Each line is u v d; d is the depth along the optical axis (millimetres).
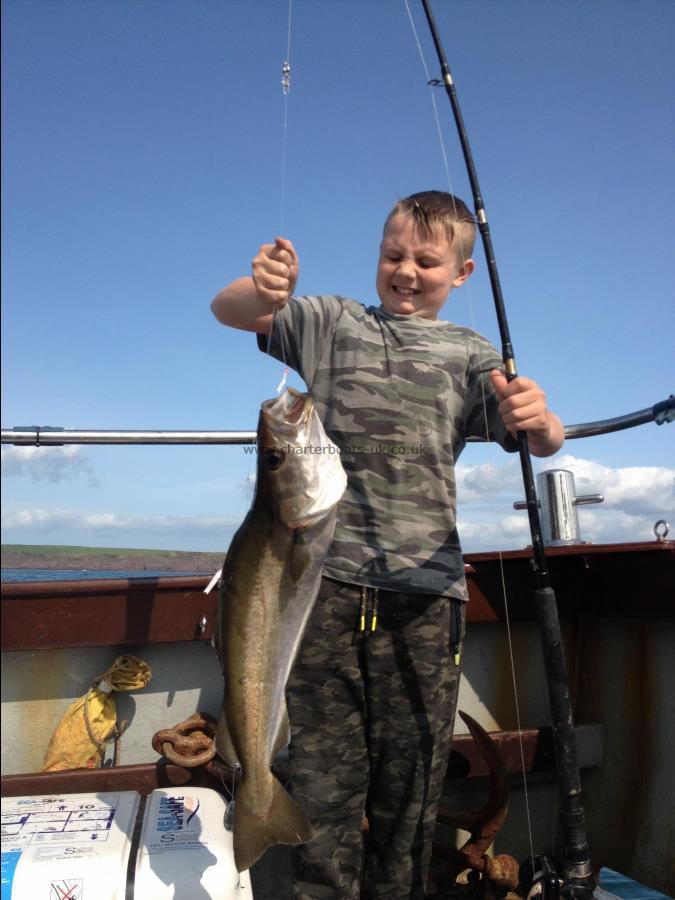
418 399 1137
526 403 1027
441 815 1453
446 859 1436
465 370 1194
